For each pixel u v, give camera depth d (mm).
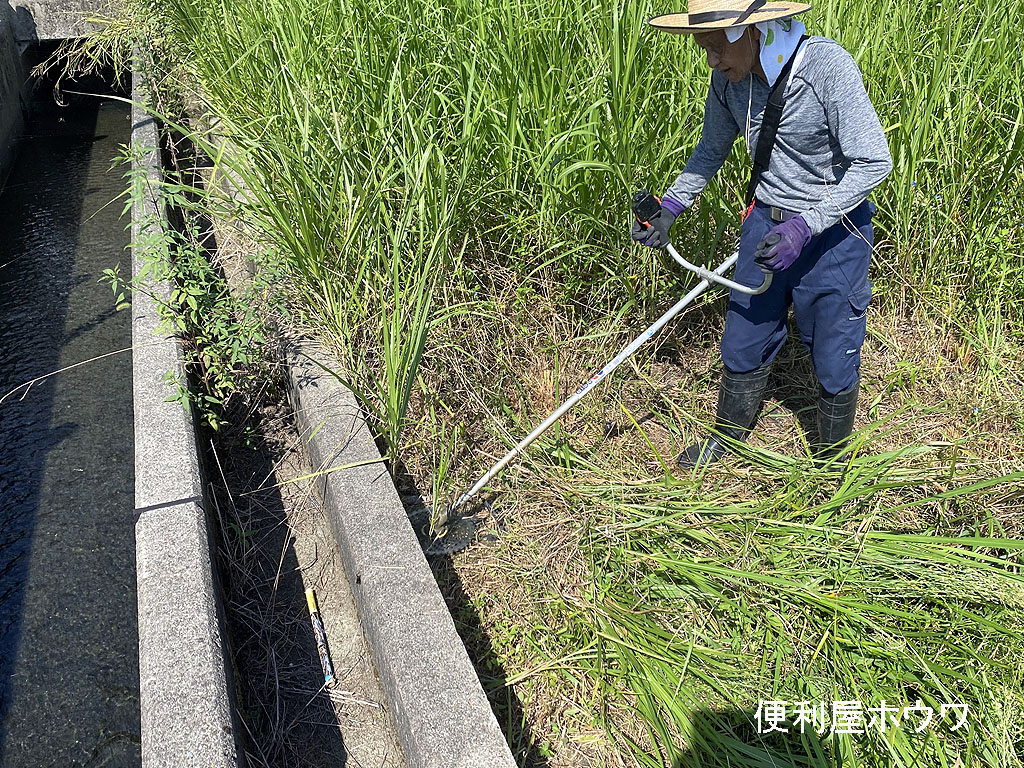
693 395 3893
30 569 3496
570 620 2826
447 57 4227
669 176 3904
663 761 2436
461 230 3990
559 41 4047
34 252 6199
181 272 3898
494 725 2195
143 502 2830
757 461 3424
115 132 8953
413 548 2730
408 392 3154
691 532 3008
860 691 2506
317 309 3885
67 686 3027
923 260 4215
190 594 2506
